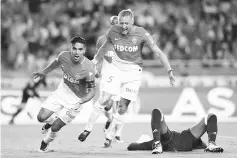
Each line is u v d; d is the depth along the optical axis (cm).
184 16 5600
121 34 2220
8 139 2638
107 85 2222
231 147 2178
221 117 3991
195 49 5119
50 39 5147
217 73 4741
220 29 5428
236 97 4056
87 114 3778
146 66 4669
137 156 1855
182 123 3662
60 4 5519
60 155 1919
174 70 4722
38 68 4734
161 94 4041
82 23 5138
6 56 5056
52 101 2116
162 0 5778
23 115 3797
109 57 2445
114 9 5412
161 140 1969
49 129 2158
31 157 1859
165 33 5250
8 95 3894
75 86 2089
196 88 4106
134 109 3909
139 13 5481
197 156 1836
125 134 2911
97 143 2434
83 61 2042
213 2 5778
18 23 5234
